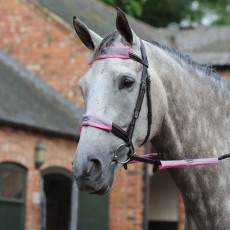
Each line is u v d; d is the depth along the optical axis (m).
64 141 15.11
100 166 4.57
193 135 5.17
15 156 13.95
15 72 16.78
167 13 29.02
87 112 4.72
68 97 16.73
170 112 5.11
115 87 4.75
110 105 4.72
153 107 4.89
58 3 18.33
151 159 5.11
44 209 14.77
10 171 13.88
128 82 4.77
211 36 20.67
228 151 5.28
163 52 5.26
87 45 5.19
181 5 29.09
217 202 5.16
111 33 5.02
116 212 16.00
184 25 29.61
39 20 17.30
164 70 5.12
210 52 17.58
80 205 15.53
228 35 20.53
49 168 14.74
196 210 5.18
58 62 17.00
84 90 4.86
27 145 14.22
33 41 17.27
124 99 4.76
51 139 14.80
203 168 5.14
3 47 17.52
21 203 14.09
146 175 15.95
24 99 15.27
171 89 5.12
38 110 15.11
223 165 5.21
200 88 5.29
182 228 16.30
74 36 16.95
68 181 15.84
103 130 4.66
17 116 14.02
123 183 16.05
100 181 4.57
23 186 14.15
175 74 5.18
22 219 14.06
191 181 5.14
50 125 14.62
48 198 15.95
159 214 20.03
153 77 4.94
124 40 4.98
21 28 17.44
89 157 4.56
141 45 5.03
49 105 15.85
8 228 13.73
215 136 5.27
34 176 14.36
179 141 5.14
